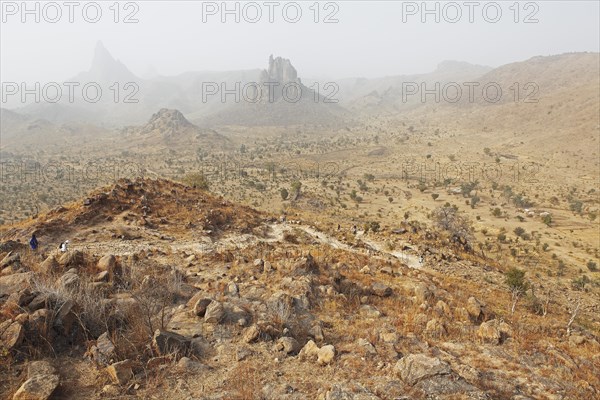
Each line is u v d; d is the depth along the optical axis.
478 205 93.31
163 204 26.22
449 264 25.45
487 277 23.70
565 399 7.20
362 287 13.98
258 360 7.71
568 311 21.38
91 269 11.52
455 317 11.98
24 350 6.82
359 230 33.72
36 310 7.60
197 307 9.56
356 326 10.14
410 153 193.12
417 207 89.25
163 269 13.59
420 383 6.75
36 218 22.39
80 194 121.44
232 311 9.74
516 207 91.06
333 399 6.15
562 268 49.09
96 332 7.86
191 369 7.14
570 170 136.75
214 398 6.35
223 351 8.05
